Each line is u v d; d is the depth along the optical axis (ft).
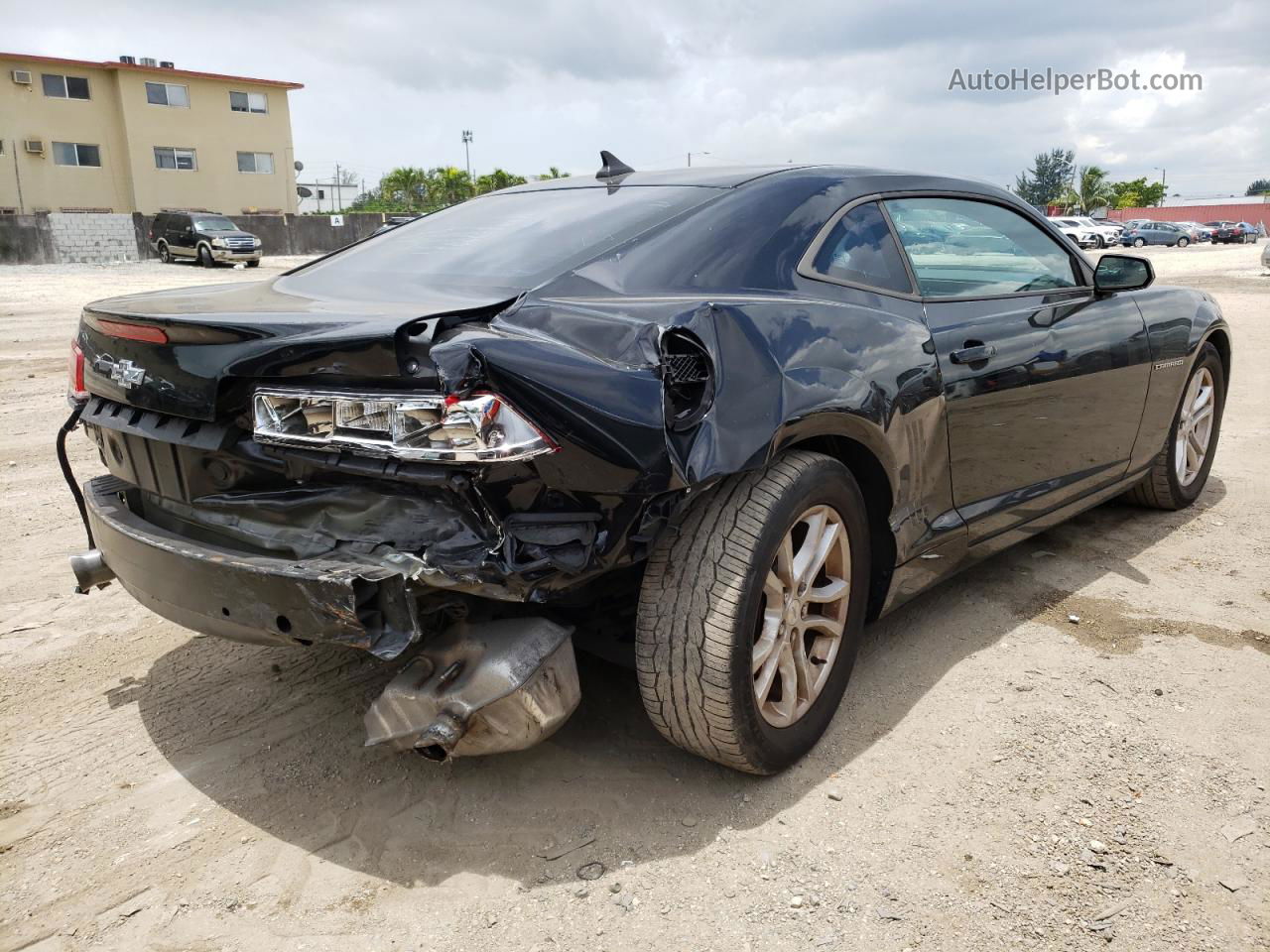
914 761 8.72
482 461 6.34
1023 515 11.52
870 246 9.77
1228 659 10.48
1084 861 7.39
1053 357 11.31
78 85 136.87
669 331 7.07
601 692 10.00
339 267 10.12
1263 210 272.72
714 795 8.29
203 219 107.76
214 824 8.08
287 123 152.87
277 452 7.35
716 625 7.50
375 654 6.64
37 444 21.22
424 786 8.52
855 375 8.46
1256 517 15.16
